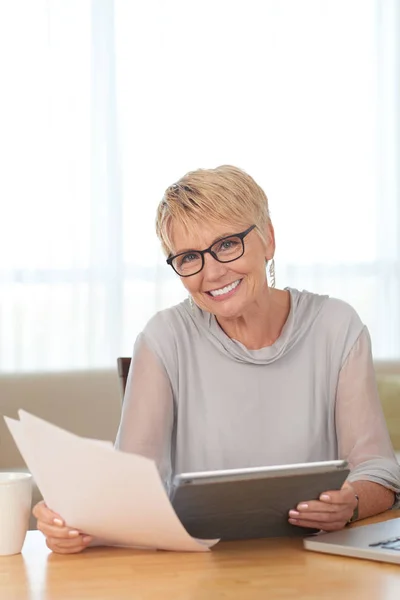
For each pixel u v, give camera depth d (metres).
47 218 4.75
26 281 4.71
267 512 1.45
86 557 1.40
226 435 1.98
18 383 3.95
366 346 2.04
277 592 1.20
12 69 4.73
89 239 4.80
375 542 1.40
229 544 1.46
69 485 1.35
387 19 5.18
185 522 1.40
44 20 4.75
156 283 4.85
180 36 4.95
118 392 4.06
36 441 1.34
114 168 4.83
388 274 5.17
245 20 5.02
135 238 4.86
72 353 4.76
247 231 1.87
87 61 4.81
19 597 1.20
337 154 5.13
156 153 4.90
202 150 4.97
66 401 3.98
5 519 1.41
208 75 4.98
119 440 1.95
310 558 1.36
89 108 4.80
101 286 4.80
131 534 1.38
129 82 4.88
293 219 5.09
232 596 1.18
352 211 5.14
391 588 1.21
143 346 2.02
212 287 1.88
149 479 1.26
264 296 1.99
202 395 2.00
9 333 4.70
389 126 5.18
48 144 4.76
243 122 5.02
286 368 2.02
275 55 5.06
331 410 2.02
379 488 1.75
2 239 4.70
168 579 1.27
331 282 5.13
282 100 5.07
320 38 5.11
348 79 5.15
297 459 1.97
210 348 2.02
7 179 4.71
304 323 2.04
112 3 4.84
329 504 1.47
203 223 1.85
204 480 1.33
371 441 1.93
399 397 3.79
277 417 1.99
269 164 5.06
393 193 5.18
